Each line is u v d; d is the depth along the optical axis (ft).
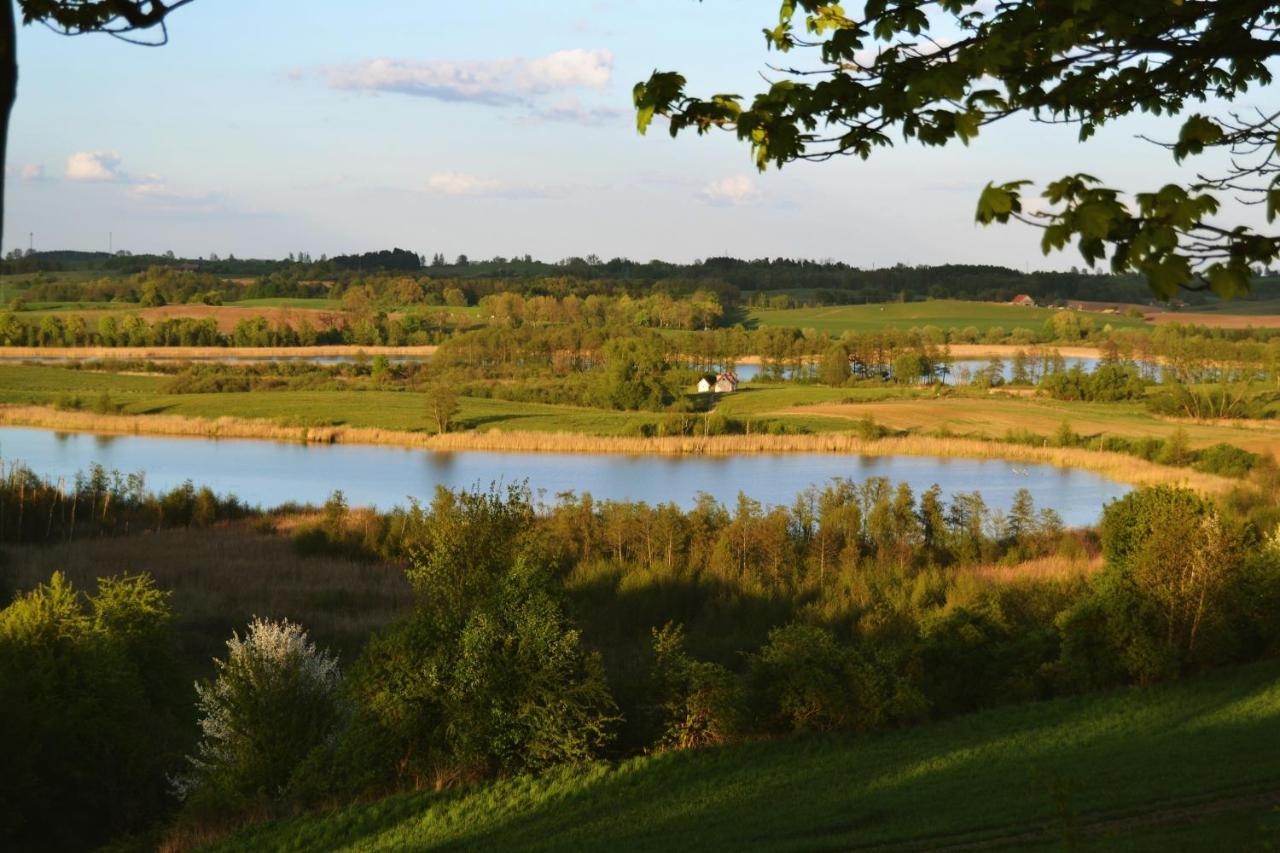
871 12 20.38
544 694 78.64
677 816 69.26
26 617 89.76
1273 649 107.14
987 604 114.62
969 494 235.61
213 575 158.20
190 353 645.10
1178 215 14.79
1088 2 17.57
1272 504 192.65
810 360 576.61
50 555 167.53
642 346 485.56
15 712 79.30
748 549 156.97
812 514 174.60
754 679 90.17
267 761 80.53
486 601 81.71
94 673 88.84
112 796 85.71
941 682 99.14
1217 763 72.74
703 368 576.20
